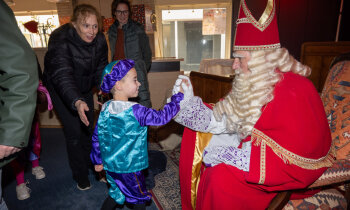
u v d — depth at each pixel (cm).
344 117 114
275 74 102
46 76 176
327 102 125
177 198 188
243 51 105
